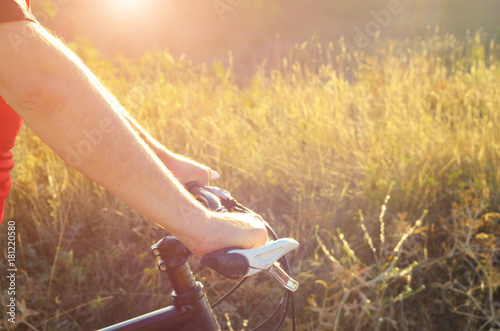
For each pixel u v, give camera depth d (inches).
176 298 43.3
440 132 156.4
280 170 144.3
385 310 108.1
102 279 118.4
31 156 146.2
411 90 198.1
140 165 28.6
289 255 121.8
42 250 127.3
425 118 167.9
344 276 95.8
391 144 151.8
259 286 110.7
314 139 155.8
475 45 303.9
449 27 574.9
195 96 193.2
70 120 27.0
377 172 139.6
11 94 26.6
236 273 31.9
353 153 149.1
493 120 169.2
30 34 26.0
